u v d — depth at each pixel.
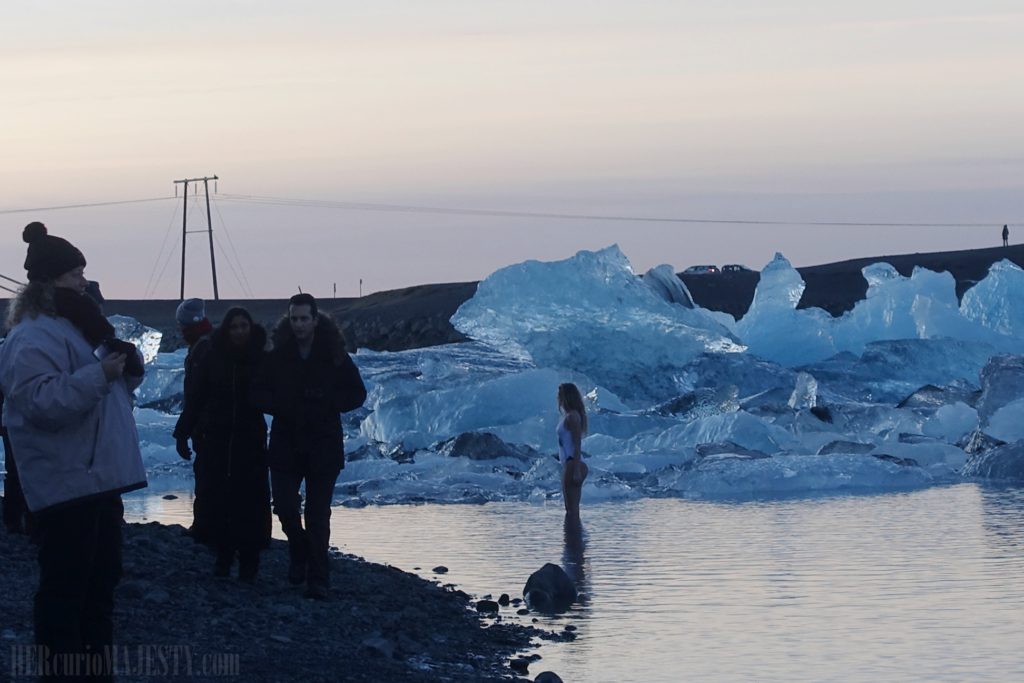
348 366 15.19
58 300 8.94
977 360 56.84
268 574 16.45
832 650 13.23
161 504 28.09
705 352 55.44
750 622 14.67
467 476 32.56
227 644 12.27
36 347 8.70
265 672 11.33
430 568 19.12
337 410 15.10
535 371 45.59
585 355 54.88
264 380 14.95
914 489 29.50
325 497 15.03
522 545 21.45
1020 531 21.50
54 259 8.99
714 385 54.25
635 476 33.19
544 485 31.34
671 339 54.72
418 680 11.56
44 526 8.89
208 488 15.49
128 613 13.22
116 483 8.91
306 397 14.93
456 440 37.97
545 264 56.91
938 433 41.25
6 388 8.70
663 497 29.23
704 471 30.78
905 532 21.77
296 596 14.99
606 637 14.01
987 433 37.25
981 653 12.95
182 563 16.34
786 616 14.95
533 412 44.41
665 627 14.48
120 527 9.34
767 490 30.00
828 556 19.30
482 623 14.67
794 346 62.59
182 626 12.89
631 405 52.94
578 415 25.20
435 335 108.19
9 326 8.98
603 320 55.66
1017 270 64.50
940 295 64.56
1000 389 38.62
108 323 9.10
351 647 12.73
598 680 12.15
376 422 45.69
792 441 38.59
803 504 26.70
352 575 16.91
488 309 56.31
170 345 112.88
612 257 57.88
